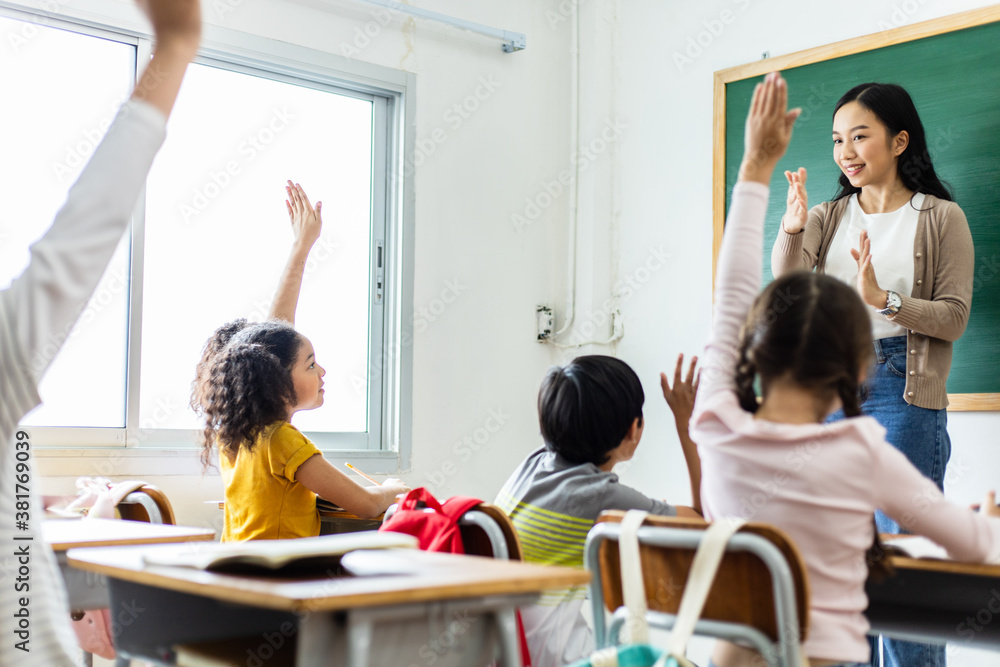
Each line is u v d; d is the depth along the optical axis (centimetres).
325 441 317
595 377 166
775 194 310
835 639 113
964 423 266
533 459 176
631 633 115
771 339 121
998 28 263
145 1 65
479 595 91
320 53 314
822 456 115
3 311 58
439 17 339
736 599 111
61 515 203
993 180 261
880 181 268
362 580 90
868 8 295
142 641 119
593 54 372
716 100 335
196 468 277
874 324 252
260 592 82
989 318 261
